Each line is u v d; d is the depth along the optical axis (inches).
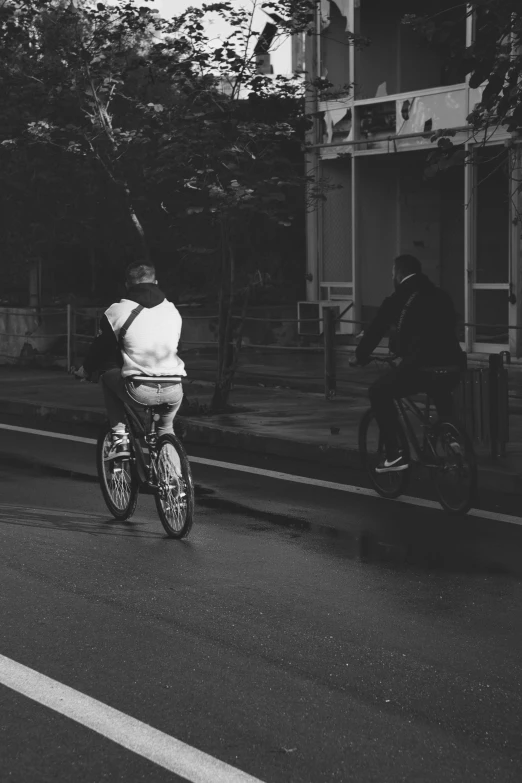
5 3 725.3
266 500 389.1
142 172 695.1
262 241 909.8
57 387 699.4
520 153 438.6
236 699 207.0
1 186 819.4
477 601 269.3
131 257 867.4
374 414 382.6
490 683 216.1
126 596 272.5
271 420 540.7
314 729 193.6
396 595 273.9
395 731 193.0
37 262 882.8
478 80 403.9
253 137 550.9
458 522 352.2
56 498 393.4
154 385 330.0
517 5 378.3
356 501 386.0
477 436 423.8
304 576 291.3
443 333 370.6
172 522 332.8
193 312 866.1
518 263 743.1
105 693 209.9
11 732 192.5
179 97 634.8
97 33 645.9
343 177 893.2
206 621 253.4
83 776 176.2
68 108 688.4
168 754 183.6
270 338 886.4
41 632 245.3
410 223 887.1
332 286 895.1
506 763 180.7
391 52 879.1
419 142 813.2
